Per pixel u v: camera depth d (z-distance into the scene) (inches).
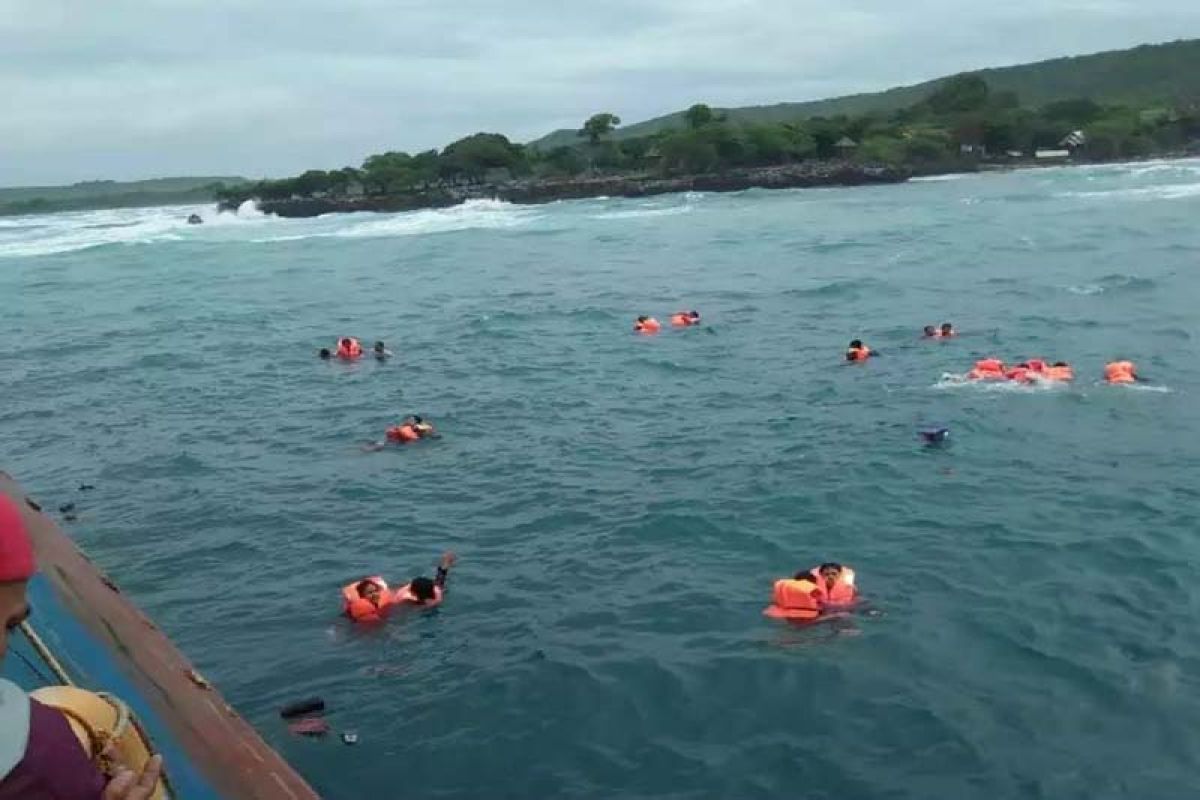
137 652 222.8
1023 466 585.9
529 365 954.7
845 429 681.6
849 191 3474.4
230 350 1109.7
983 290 1227.2
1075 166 4042.8
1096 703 340.2
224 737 190.1
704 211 2903.5
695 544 498.0
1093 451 606.2
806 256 1696.6
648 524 525.7
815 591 421.4
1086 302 1106.1
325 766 331.0
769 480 583.2
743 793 306.0
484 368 951.0
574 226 2605.8
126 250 2497.5
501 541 512.7
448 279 1665.8
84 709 97.0
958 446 629.0
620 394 820.6
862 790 303.3
